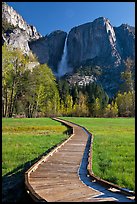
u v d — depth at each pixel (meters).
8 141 27.75
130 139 30.69
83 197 8.92
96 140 29.50
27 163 16.69
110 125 57.00
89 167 13.79
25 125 50.00
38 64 83.62
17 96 79.31
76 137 33.12
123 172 13.52
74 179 11.84
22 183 11.75
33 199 8.86
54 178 12.05
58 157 18.09
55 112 94.12
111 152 20.70
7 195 11.12
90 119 78.00
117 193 9.42
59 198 8.84
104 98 136.50
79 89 141.25
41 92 81.25
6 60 67.19
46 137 32.84
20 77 72.44
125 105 99.06
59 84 128.62
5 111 73.62
